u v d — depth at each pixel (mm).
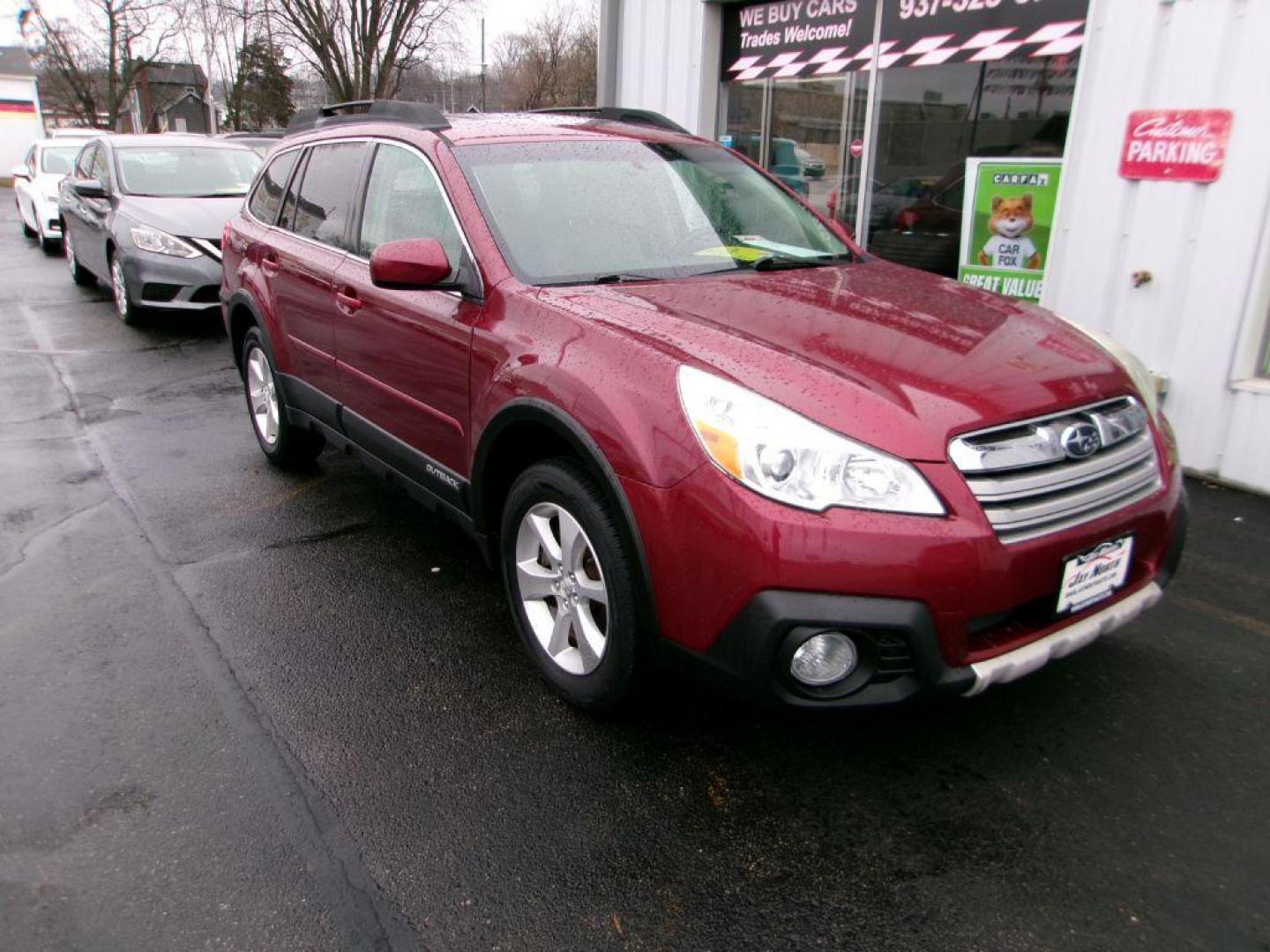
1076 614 2504
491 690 3121
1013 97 6066
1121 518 2510
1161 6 4801
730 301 2957
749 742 2832
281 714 2982
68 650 3338
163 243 8523
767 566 2215
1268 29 4422
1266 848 2389
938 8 6430
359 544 4277
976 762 2734
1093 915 2186
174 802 2570
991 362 2574
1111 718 2932
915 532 2193
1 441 5719
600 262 3260
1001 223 6270
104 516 4574
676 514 2377
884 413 2301
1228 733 2852
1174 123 4836
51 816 2510
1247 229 4641
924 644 2229
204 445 5688
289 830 2469
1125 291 5223
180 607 3662
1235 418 4828
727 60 8117
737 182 3949
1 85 46969
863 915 2197
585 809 2551
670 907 2225
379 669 3248
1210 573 3902
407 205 3648
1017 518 2312
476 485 3168
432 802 2578
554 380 2723
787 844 2420
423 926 2170
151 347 8312
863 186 7223
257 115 45781
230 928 2158
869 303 3012
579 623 2854
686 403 2402
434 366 3328
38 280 12102
